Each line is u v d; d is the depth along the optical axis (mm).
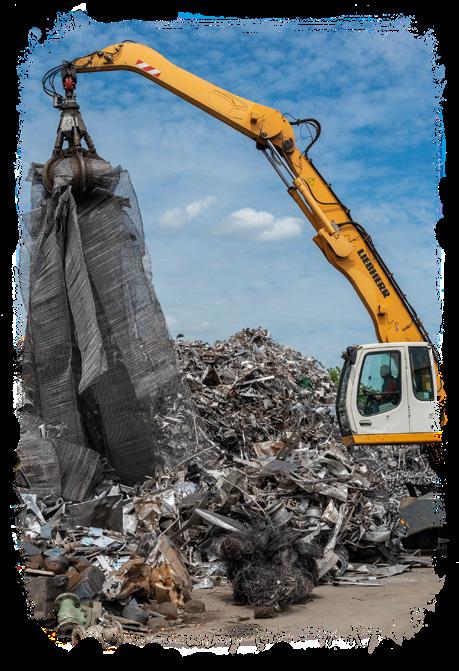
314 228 14875
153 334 12430
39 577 6855
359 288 14531
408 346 12398
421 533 11219
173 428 12602
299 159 14820
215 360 19062
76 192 12234
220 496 10195
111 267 12375
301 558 8812
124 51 14906
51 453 10961
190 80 14867
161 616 7270
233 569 8500
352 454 16891
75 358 12141
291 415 17516
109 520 9836
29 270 11969
